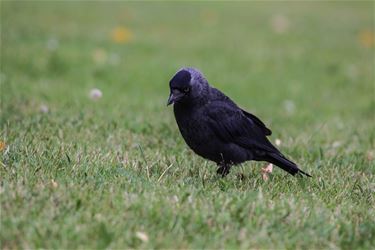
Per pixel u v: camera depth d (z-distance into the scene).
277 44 26.38
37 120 12.37
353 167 11.06
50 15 28.42
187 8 34.09
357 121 17.11
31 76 19.28
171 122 13.98
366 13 36.59
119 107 15.20
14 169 8.69
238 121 9.94
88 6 32.06
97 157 9.88
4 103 14.14
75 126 12.23
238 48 25.16
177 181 9.09
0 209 7.17
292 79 21.94
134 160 10.10
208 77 21.03
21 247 6.55
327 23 32.16
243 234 7.11
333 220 7.88
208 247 6.89
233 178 9.92
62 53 21.19
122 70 20.81
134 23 28.58
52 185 8.05
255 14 33.44
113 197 7.81
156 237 6.98
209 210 7.67
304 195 8.87
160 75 20.80
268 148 10.08
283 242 7.14
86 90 17.78
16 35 23.08
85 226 6.99
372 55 26.00
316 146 12.77
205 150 9.92
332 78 22.44
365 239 7.42
